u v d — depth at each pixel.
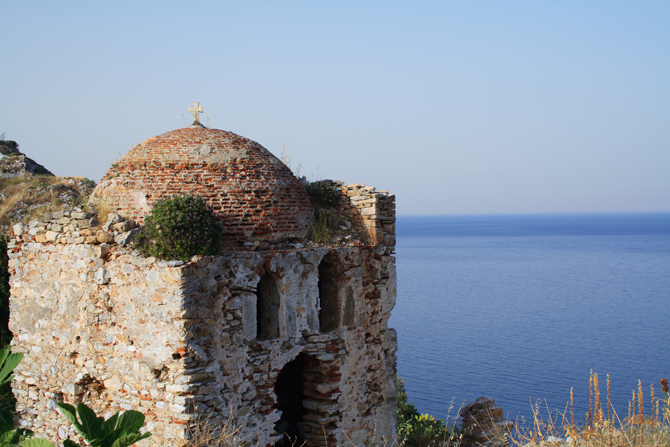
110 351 15.99
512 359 54.19
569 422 12.47
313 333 17.31
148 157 17.16
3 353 8.52
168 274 14.79
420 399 40.16
